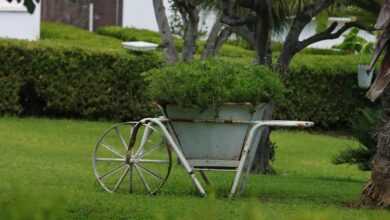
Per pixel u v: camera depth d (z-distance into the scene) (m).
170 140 20.19
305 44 26.78
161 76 20.22
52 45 41.56
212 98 19.92
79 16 54.31
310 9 26.61
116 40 48.94
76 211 18.17
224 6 25.45
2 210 13.80
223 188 22.16
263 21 25.95
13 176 23.92
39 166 27.03
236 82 20.08
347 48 48.41
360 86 40.31
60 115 42.56
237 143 20.45
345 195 22.50
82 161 29.50
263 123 20.22
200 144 20.39
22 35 46.56
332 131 43.88
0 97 41.34
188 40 32.06
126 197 20.22
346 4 32.69
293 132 43.16
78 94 41.97
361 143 28.05
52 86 41.69
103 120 42.34
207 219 11.61
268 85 20.39
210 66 20.38
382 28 19.48
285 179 25.89
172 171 26.47
